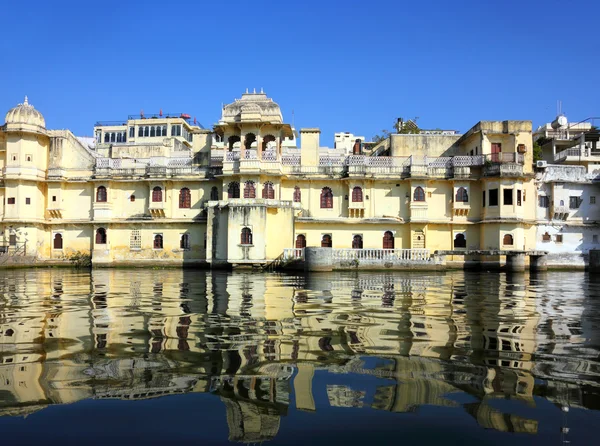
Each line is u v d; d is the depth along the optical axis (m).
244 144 45.00
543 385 7.47
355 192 46.88
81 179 48.94
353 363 8.70
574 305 16.98
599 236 48.56
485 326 12.40
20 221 47.06
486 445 5.34
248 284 26.00
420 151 49.72
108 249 48.19
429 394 7.05
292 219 44.56
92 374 7.99
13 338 10.73
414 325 12.49
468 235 46.59
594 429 5.84
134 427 5.86
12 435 5.62
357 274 35.81
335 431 5.77
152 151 55.38
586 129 61.34
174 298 18.75
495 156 45.66
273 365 8.53
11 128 47.00
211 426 5.90
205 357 9.06
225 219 44.03
